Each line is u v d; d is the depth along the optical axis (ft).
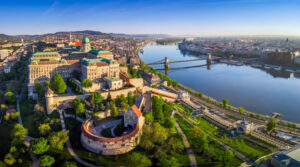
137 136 600.39
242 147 644.27
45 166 493.36
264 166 552.82
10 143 597.52
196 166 534.78
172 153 573.74
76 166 490.49
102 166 514.27
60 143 555.28
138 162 496.23
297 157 550.36
